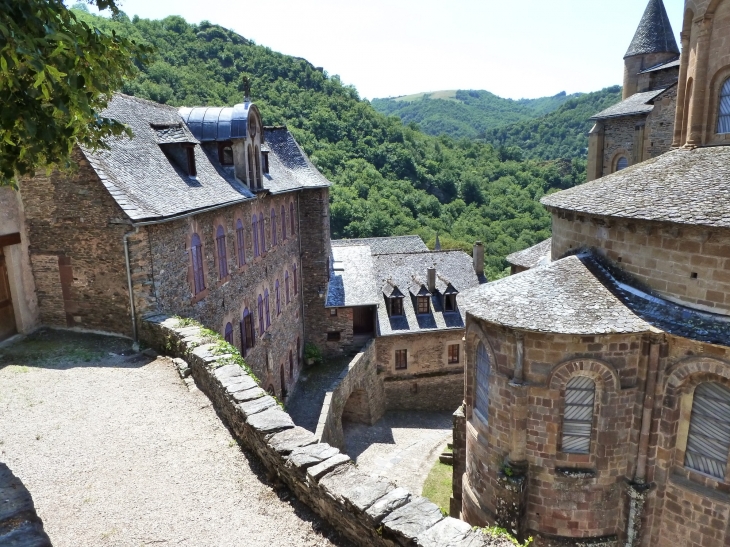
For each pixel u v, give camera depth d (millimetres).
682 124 15812
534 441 12562
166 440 9461
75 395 11367
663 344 11289
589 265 13031
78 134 7910
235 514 7371
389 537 5852
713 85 14109
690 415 11469
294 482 7539
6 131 6379
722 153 13023
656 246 11602
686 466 11750
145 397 11250
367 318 31828
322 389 27625
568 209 13648
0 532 4629
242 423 9125
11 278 14508
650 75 28594
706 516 11359
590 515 12508
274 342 25172
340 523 6684
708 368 10734
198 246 16906
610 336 11539
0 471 5703
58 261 14805
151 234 14172
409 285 32312
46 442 9398
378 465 23969
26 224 14773
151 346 14047
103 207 13945
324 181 30531
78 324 15133
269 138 31406
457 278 33656
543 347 11961
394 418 29828
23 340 14555
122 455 8969
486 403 13969
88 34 6898
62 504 7629
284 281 27141
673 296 11391
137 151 16516
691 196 11234
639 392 11766
